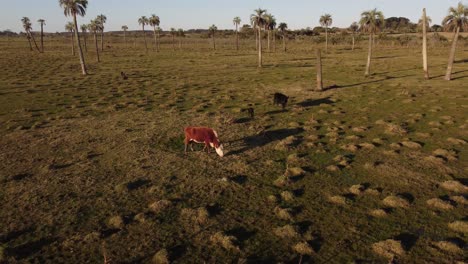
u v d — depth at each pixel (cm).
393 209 1472
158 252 1181
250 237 1292
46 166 1923
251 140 2384
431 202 1500
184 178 1784
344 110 3241
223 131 2567
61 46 13475
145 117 3017
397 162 1964
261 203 1532
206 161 2008
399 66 6247
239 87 4588
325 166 1936
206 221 1389
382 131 2559
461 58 7369
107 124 2797
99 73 6012
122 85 4769
